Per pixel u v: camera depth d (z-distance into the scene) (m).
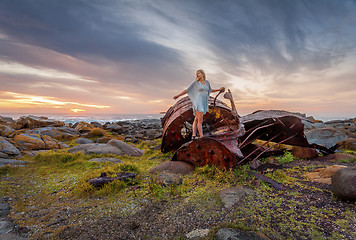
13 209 3.69
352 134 9.38
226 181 4.45
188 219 3.01
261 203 3.31
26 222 3.18
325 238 2.38
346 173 3.22
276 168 5.34
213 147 5.19
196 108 5.32
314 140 9.16
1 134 12.26
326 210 3.00
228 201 3.38
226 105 7.89
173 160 6.38
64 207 3.71
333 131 9.39
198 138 5.39
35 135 11.97
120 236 2.69
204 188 4.14
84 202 3.90
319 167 5.38
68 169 6.57
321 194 3.57
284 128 7.05
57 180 5.46
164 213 3.23
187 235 2.60
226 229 2.56
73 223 3.10
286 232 2.52
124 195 4.07
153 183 4.25
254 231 2.53
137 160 8.19
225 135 5.46
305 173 4.91
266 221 2.78
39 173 6.20
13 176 5.90
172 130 7.75
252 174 4.55
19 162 7.44
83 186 4.43
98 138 15.60
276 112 6.58
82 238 2.68
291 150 7.08
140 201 3.72
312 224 2.66
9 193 4.53
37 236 2.79
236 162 4.88
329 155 6.54
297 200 3.38
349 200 3.17
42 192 4.59
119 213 3.33
